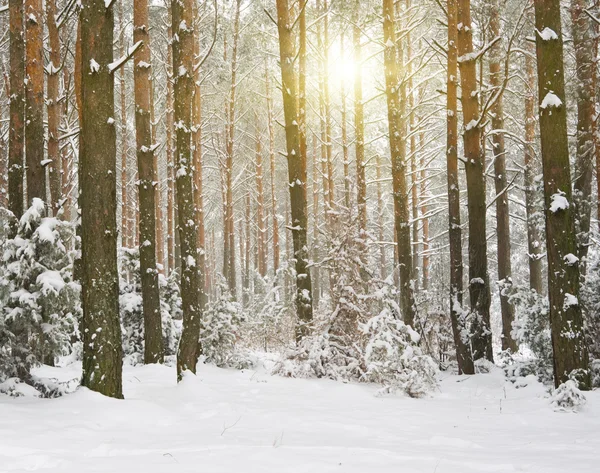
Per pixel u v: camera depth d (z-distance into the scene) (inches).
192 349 378.0
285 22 496.1
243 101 1176.8
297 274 471.5
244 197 1596.9
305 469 151.9
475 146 488.1
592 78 531.2
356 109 729.0
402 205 546.9
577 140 537.0
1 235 341.7
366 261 448.8
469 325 476.7
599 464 161.9
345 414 266.4
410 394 349.4
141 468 149.6
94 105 279.1
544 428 234.8
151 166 497.4
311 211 1497.3
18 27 425.1
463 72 496.7
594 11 547.8
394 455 172.1
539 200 566.3
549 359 389.4
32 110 430.3
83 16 282.0
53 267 353.1
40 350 339.3
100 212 278.4
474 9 671.8
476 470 155.7
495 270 1278.3
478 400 330.6
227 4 1006.4
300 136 605.0
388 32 563.5
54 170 563.8
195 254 388.5
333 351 423.2
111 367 275.3
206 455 166.6
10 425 199.0
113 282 281.1
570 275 313.3
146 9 506.6
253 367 496.1
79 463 154.6
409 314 532.7
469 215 489.7
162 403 294.7
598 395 292.2
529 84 747.4
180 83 390.9
